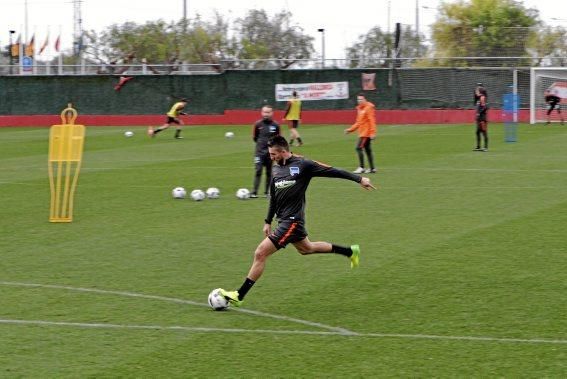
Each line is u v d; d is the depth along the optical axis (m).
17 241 15.85
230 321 10.40
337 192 21.66
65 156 17.97
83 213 19.00
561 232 15.70
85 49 68.56
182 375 8.48
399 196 20.78
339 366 8.68
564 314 10.40
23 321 10.46
